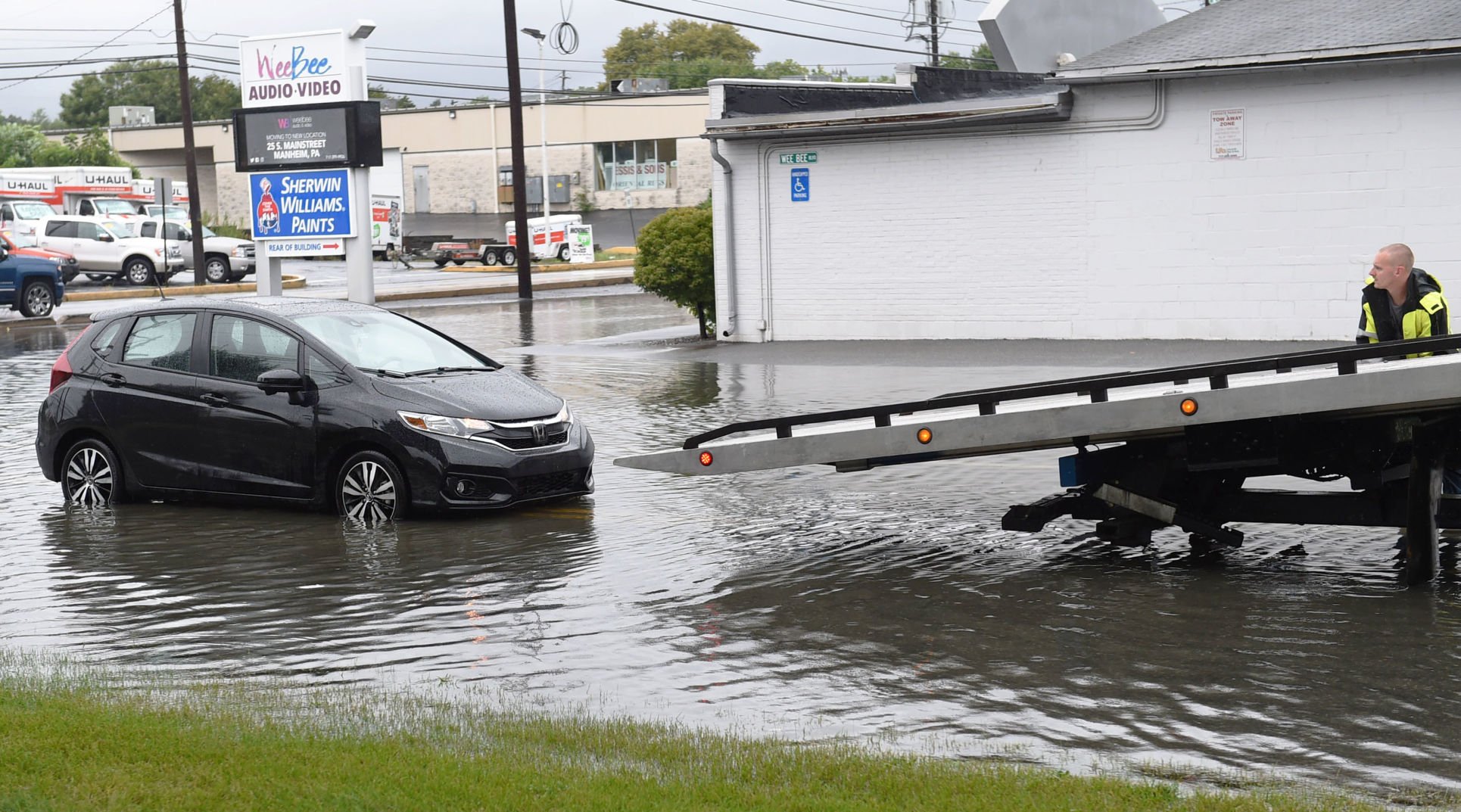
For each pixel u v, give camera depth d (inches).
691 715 559.2
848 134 2016.5
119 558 870.4
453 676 619.2
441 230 6973.4
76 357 1064.2
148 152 7770.7
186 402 1008.2
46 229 3897.6
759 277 2111.2
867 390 1549.0
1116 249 1886.1
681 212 2198.6
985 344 1925.4
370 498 959.6
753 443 855.1
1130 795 434.9
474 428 946.1
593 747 494.6
